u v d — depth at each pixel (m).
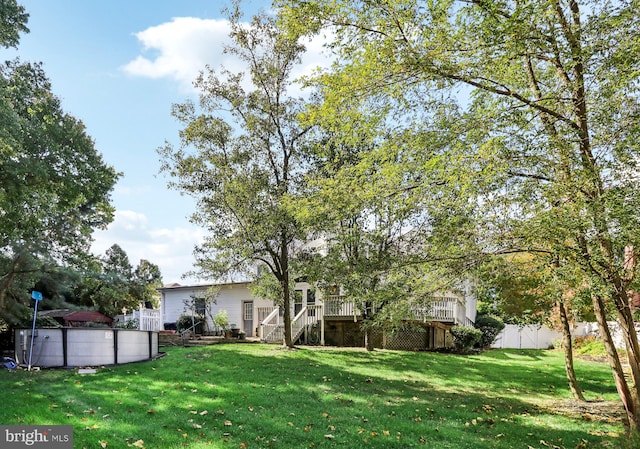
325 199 7.92
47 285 16.47
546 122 5.90
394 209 7.09
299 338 19.23
